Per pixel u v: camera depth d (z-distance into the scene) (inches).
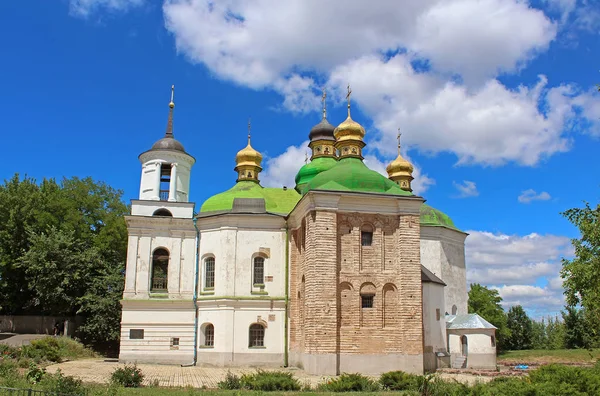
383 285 1550.2
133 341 1750.7
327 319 1467.8
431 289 1809.8
